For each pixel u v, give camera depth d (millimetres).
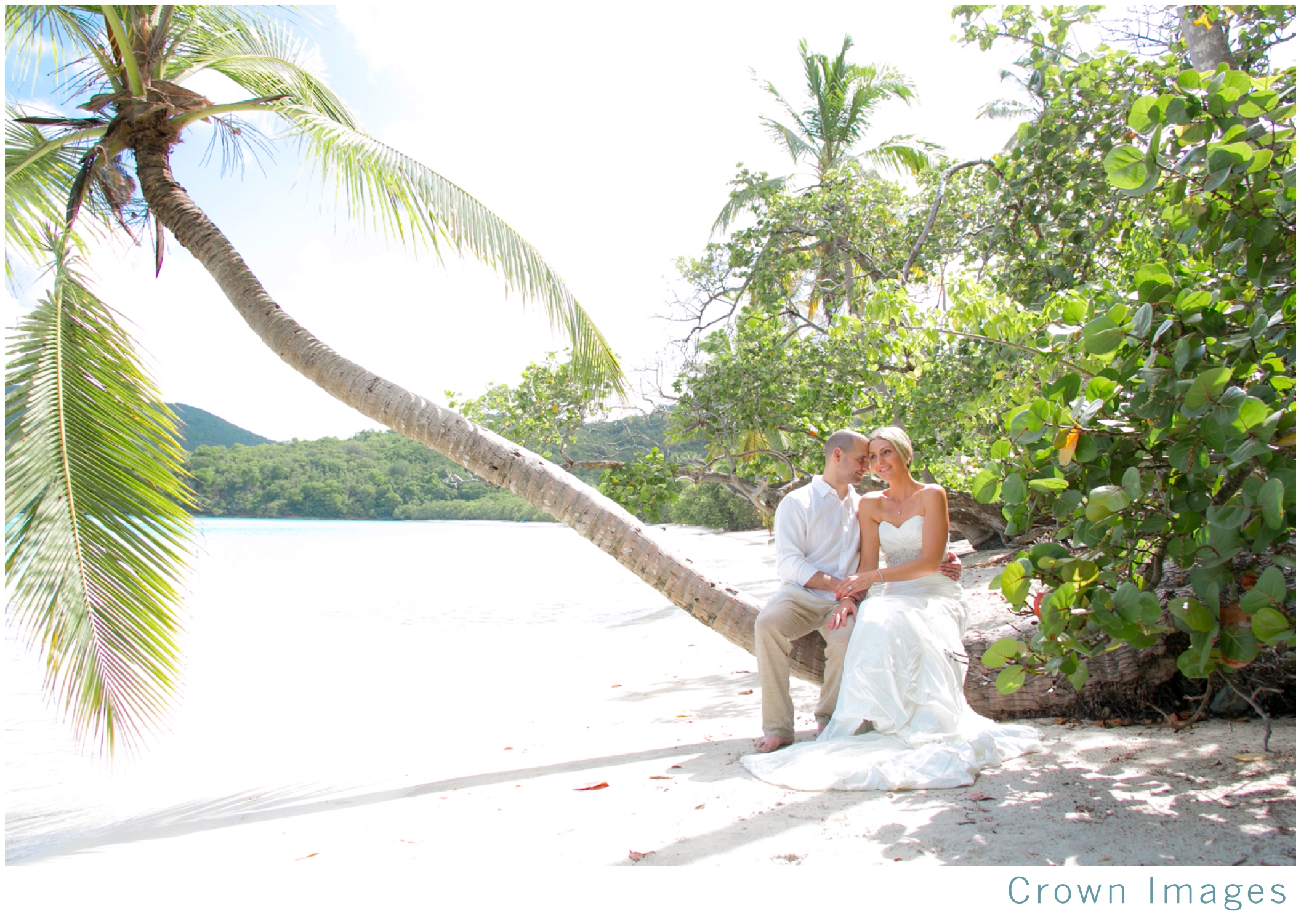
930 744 3207
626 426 11133
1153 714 3473
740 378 10141
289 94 6844
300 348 4961
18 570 4012
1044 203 7246
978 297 6035
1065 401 2680
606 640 9492
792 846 2512
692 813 2922
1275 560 2635
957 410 7230
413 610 14383
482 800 3385
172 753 5543
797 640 4105
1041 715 3709
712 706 5207
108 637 4254
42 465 4199
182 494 4719
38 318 4555
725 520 48469
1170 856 2199
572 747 4406
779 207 12828
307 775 4523
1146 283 2629
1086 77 6367
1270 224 2631
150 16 5898
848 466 4078
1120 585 2490
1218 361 2580
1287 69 2697
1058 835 2400
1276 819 2342
